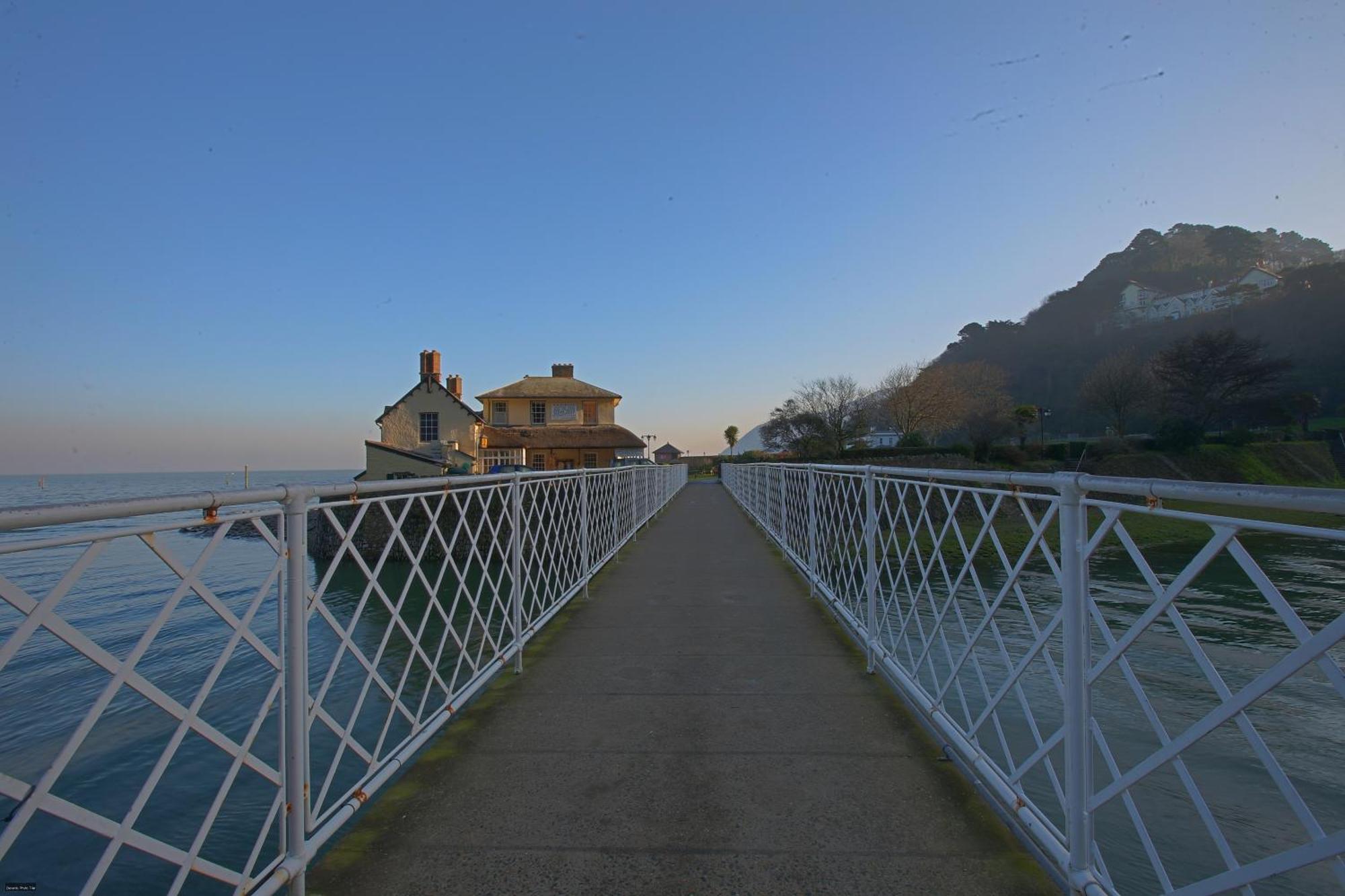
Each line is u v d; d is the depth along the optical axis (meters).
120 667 1.51
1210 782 5.22
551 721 3.65
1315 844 1.26
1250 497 1.31
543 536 5.54
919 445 45.53
